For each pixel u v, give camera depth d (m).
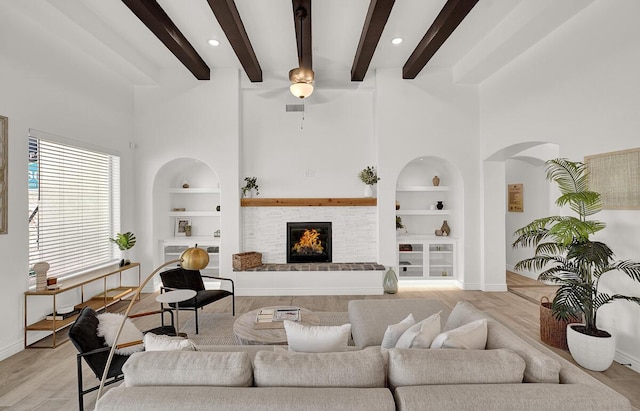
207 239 5.52
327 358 1.50
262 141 5.51
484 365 1.46
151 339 1.72
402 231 5.92
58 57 3.75
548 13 3.31
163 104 5.21
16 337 3.20
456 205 5.58
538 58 3.90
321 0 3.40
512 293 5.14
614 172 2.92
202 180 5.84
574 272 2.96
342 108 5.55
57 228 3.84
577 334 2.83
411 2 3.49
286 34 4.12
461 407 1.27
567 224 2.79
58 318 3.49
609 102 2.99
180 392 1.32
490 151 4.97
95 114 4.35
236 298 4.97
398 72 5.23
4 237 3.11
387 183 5.26
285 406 1.26
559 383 1.50
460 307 2.46
